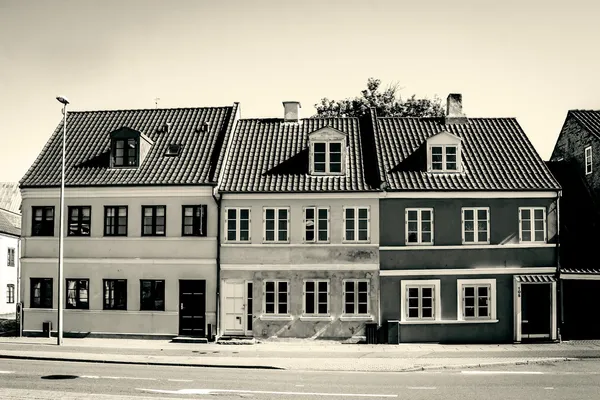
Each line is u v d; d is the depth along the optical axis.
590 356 24.09
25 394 16.22
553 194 27.97
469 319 27.83
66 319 29.17
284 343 27.59
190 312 28.47
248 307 28.38
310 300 28.06
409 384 18.53
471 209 28.17
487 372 20.95
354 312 27.95
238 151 30.48
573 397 16.56
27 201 29.67
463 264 27.98
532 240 28.11
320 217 28.31
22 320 29.45
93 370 20.67
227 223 28.53
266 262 28.22
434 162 28.83
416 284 27.94
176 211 28.67
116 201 29.06
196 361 22.64
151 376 19.52
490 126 31.67
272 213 28.47
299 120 32.34
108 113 33.16
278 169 29.25
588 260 28.48
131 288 28.81
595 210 30.53
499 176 28.52
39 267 29.53
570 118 33.47
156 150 30.42
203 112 32.66
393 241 28.06
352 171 28.92
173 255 28.58
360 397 16.44
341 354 24.55
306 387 17.88
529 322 27.94
